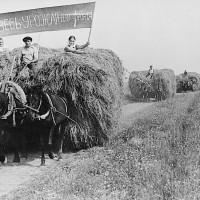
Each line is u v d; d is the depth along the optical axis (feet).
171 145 28.27
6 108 28.99
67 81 33.14
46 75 33.17
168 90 87.51
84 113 33.94
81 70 33.09
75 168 25.49
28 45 33.30
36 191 20.68
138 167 22.02
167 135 31.19
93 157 28.66
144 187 19.01
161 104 65.16
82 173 23.17
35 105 29.48
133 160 23.89
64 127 33.19
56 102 31.27
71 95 33.22
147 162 23.07
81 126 34.22
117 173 21.93
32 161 31.86
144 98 91.86
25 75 32.63
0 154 30.81
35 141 34.91
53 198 18.98
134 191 18.84
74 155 32.86
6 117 28.63
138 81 90.84
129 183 20.04
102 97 33.88
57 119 31.19
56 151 34.60
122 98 41.01
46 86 33.12
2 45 35.45
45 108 29.78
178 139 29.40
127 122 47.93
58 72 32.89
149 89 89.40
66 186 20.59
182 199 16.63
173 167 22.48
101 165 24.75
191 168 21.42
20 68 32.78
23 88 32.45
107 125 35.06
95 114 33.88
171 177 20.21
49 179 23.09
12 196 20.76
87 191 19.63
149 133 33.40
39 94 29.68
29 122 30.30
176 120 39.75
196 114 42.57
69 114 33.88
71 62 33.06
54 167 28.19
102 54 37.04
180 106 56.49
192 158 23.40
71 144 35.17
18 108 29.17
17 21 39.45
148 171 21.13
